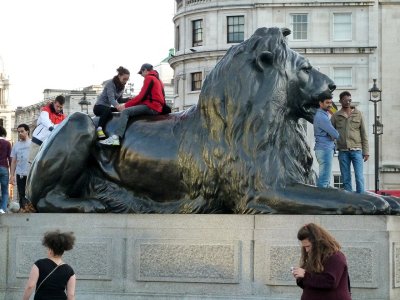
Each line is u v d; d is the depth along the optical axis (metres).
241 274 9.10
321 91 9.88
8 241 9.96
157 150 10.02
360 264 8.77
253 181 9.43
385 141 55.47
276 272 8.98
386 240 8.72
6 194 16.39
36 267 7.50
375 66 55.78
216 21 57.78
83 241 9.66
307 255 6.93
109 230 9.61
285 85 9.76
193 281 9.26
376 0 55.75
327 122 11.40
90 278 9.62
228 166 9.56
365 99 55.88
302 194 9.24
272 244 9.00
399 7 55.91
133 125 10.36
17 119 88.69
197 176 9.75
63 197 10.27
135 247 9.48
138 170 10.12
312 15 55.91
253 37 9.91
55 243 7.55
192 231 9.29
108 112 10.52
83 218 9.73
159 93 10.55
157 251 9.40
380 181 55.16
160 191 10.06
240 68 9.73
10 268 9.94
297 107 9.93
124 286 9.51
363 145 12.95
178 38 60.91
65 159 10.23
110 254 9.59
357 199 9.05
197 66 58.97
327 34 55.94
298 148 9.84
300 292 8.91
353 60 55.97
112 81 10.80
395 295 8.80
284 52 9.82
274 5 56.03
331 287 6.73
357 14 55.84
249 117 9.57
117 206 10.21
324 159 11.48
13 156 15.90
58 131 10.37
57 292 7.48
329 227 8.89
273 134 9.59
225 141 9.64
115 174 10.30
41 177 10.28
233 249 9.13
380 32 56.00
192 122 10.00
